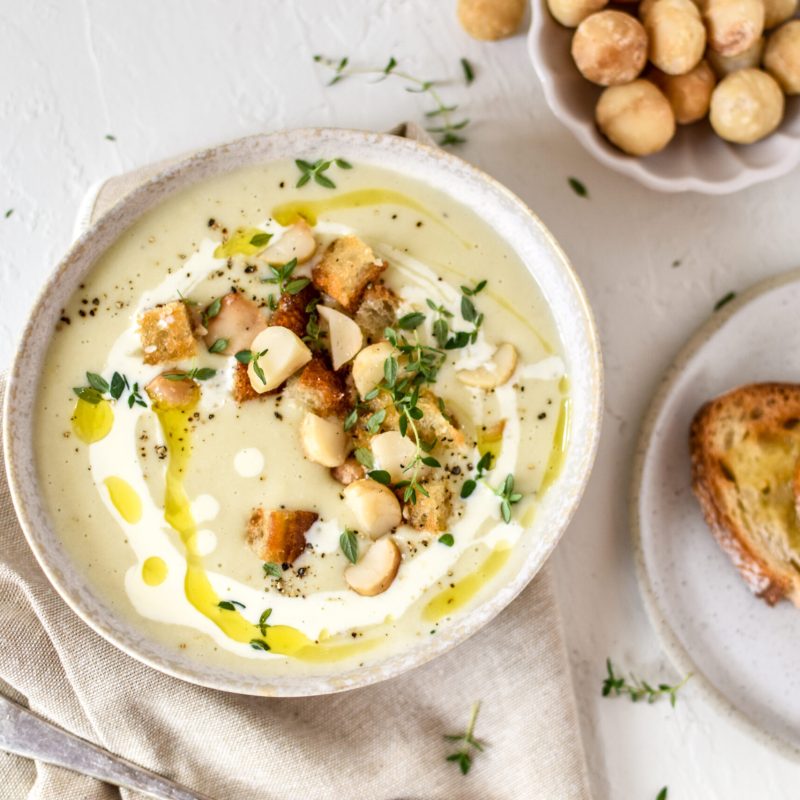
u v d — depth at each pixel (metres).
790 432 0.54
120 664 0.52
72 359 0.49
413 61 0.55
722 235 0.55
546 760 0.53
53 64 0.55
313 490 0.49
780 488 0.54
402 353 0.49
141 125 0.55
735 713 0.54
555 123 0.55
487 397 0.50
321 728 0.53
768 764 0.55
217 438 0.49
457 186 0.49
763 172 0.52
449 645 0.49
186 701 0.52
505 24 0.54
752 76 0.52
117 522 0.49
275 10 0.55
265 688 0.48
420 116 0.55
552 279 0.49
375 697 0.53
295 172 0.50
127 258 0.49
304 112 0.55
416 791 0.53
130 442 0.49
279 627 0.49
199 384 0.49
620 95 0.52
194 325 0.49
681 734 0.55
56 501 0.49
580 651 0.55
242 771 0.52
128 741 0.52
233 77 0.55
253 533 0.49
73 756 0.53
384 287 0.49
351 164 0.50
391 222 0.50
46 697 0.52
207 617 0.49
